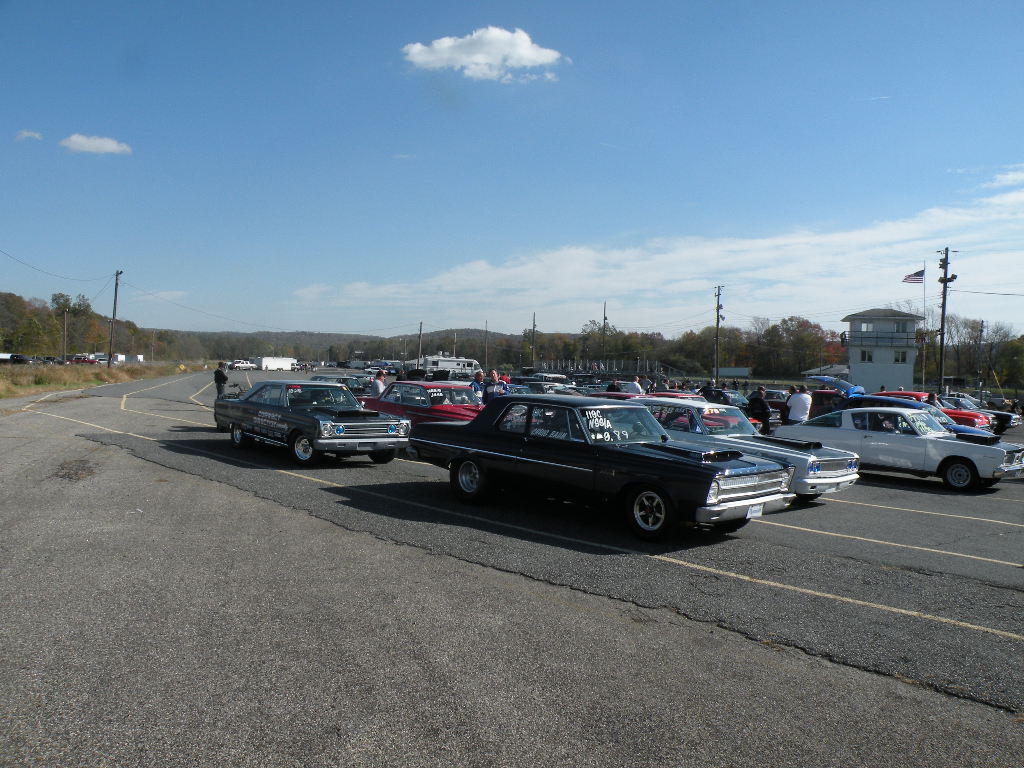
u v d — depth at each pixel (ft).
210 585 18.69
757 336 339.57
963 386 257.96
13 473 36.09
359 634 15.60
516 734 11.55
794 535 27.53
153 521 25.95
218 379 84.94
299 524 26.05
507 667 14.15
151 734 11.25
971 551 25.77
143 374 219.20
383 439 41.24
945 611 18.51
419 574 20.21
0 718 11.67
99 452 44.47
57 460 40.75
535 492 28.43
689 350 351.25
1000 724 12.44
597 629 16.44
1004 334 300.40
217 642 14.94
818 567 22.62
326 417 40.29
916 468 43.27
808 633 16.61
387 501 31.04
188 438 53.16
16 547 22.04
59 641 14.82
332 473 38.68
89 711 11.94
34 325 378.12
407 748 11.02
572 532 26.25
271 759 10.61
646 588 19.70
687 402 37.93
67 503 28.84
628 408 29.25
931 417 46.44
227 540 23.45
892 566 23.07
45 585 18.42
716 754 11.15
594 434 27.25
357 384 98.22
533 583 19.79
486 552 22.88
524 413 29.43
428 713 12.16
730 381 193.77
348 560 21.43
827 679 14.12
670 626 16.81
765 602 18.81
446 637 15.61
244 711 12.04
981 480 41.27
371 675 13.56
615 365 236.02
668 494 24.44
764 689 13.56
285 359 357.41
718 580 20.75
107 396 111.34
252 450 47.01
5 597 17.46
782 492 26.61
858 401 65.05
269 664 13.93
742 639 16.14
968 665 14.96
